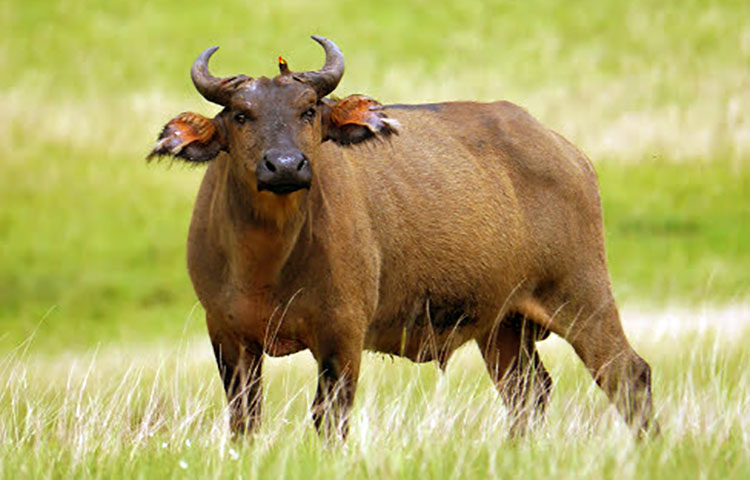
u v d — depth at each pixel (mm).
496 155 31797
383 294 29281
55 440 26469
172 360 46094
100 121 115812
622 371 31594
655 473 21938
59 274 83500
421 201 29797
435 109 32312
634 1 145750
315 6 144875
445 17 142750
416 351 30812
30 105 118000
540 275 31938
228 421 27406
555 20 141625
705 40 133000
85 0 146375
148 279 83188
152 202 100250
